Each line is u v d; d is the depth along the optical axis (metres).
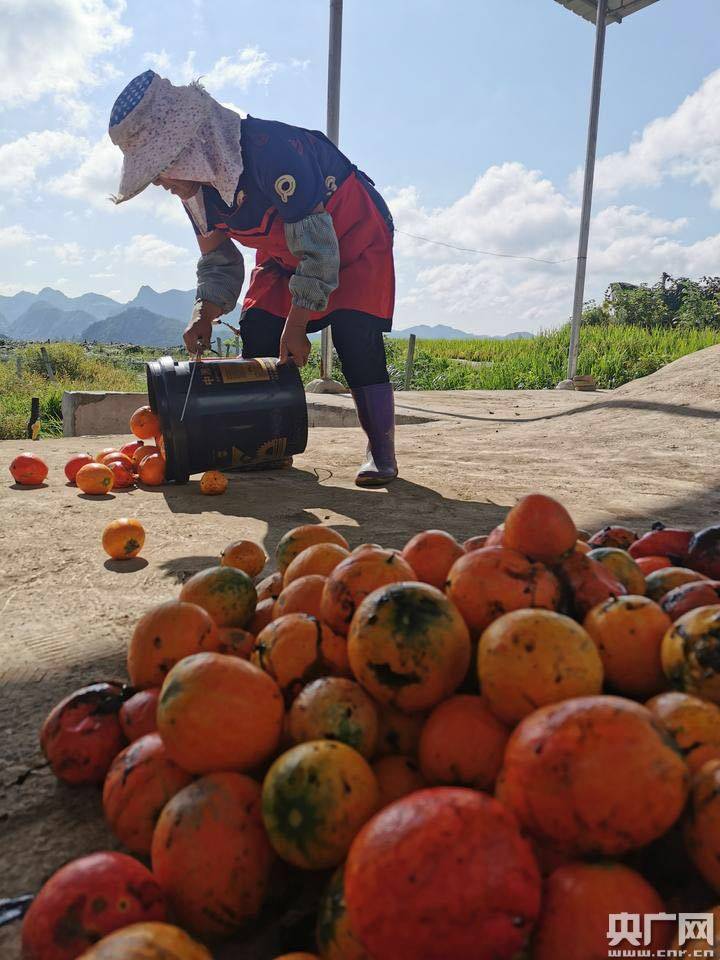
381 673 1.15
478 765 1.08
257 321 5.02
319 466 5.59
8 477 4.97
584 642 1.12
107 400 8.95
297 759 1.00
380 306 4.57
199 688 1.11
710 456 5.73
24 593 2.62
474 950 0.76
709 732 1.03
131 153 3.73
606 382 17.53
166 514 3.89
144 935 0.81
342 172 4.28
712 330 26.11
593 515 3.79
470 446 6.66
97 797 1.41
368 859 0.82
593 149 15.10
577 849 0.89
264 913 1.09
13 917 1.08
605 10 14.57
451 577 1.37
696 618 1.17
